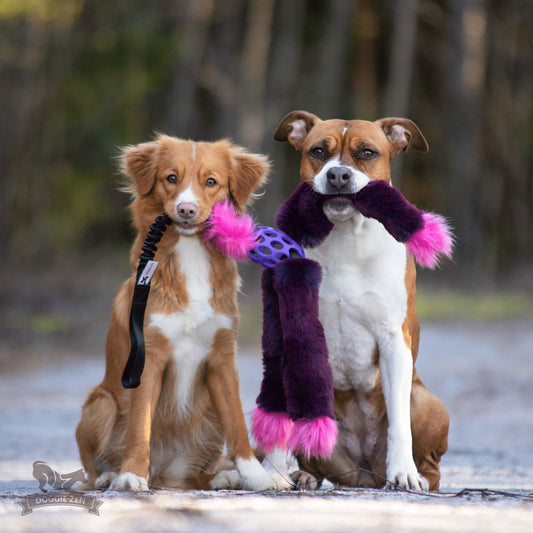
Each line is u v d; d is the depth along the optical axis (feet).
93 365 72.74
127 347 25.66
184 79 153.28
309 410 23.80
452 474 31.60
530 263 173.88
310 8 174.70
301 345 23.89
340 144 27.58
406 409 26.40
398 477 25.30
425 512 19.24
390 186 25.31
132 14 137.39
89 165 151.12
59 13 126.82
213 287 25.68
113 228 162.81
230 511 18.84
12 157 129.59
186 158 26.20
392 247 27.22
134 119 153.89
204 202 25.66
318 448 23.76
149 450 24.62
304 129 30.50
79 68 138.92
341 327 27.35
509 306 118.32
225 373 25.62
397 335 27.02
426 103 181.88
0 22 119.55
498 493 21.98
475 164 160.35
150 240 25.27
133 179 26.81
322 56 161.99
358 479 29.12
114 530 16.89
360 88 177.47
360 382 27.86
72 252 147.23
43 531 16.88
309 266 24.30
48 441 39.24
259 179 27.78
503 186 177.68
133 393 24.68
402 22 160.25
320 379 23.86
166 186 26.09
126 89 144.36
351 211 25.85
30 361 73.31
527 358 76.18
